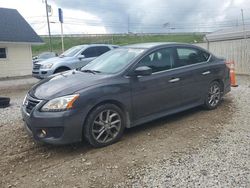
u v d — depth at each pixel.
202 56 6.55
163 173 3.79
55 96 4.48
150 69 5.11
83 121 4.50
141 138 5.07
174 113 5.94
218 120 5.94
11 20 22.59
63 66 12.16
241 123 5.71
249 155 4.25
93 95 4.58
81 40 62.12
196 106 6.42
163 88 5.53
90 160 4.26
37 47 52.50
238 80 12.51
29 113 4.61
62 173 3.92
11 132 5.65
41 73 12.30
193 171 3.82
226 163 4.01
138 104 5.18
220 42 16.70
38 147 4.89
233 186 3.44
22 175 3.94
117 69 5.22
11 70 21.11
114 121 4.87
